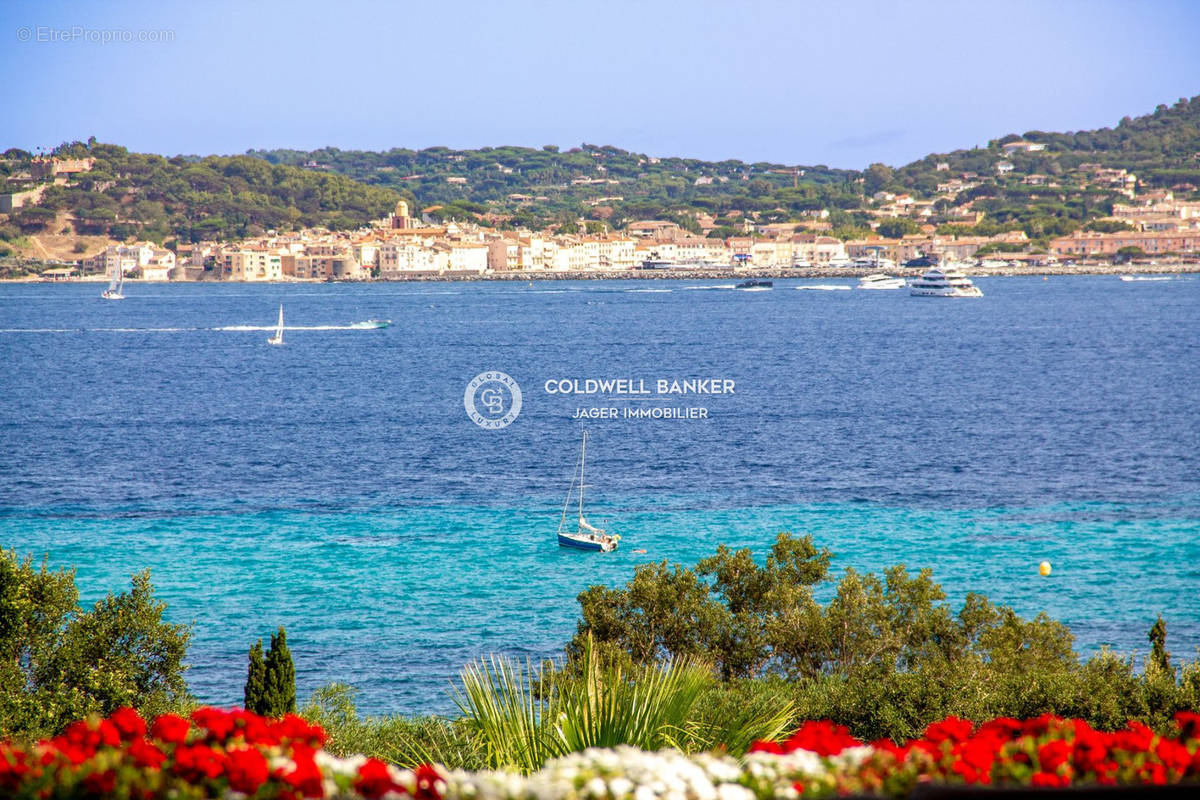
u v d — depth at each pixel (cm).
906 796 1895
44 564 5762
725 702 3075
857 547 14262
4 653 5434
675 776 1975
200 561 13612
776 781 1998
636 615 7675
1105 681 5853
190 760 1902
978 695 5694
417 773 1967
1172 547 14125
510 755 2728
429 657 10269
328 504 17138
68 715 5294
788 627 7419
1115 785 1702
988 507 16712
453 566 13362
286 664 5841
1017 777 2005
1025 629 7438
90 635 5662
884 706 5650
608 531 15125
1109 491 17975
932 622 7475
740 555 8231
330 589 12362
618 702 2736
